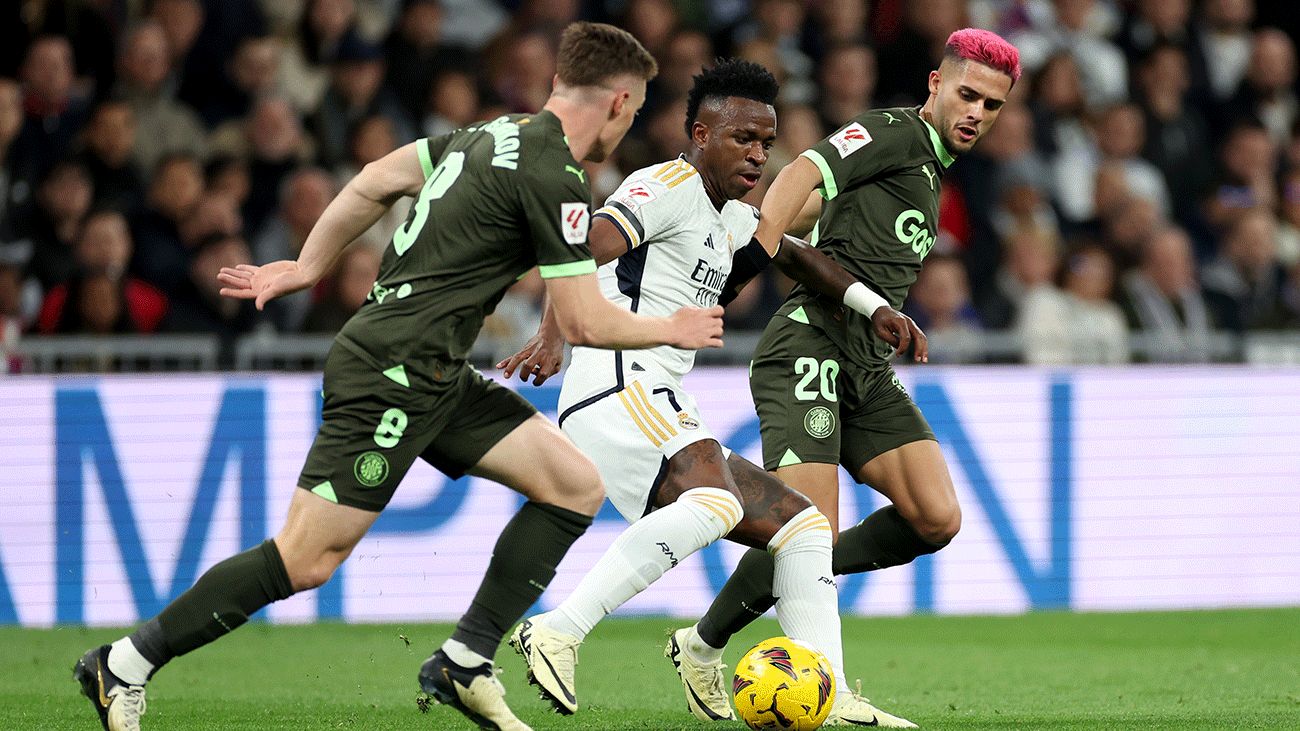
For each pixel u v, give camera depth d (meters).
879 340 15.58
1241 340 28.80
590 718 15.14
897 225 15.45
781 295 30.75
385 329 11.25
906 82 36.44
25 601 25.34
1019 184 33.78
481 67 35.41
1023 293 32.91
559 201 11.17
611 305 11.38
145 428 25.84
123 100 32.25
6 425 25.50
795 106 33.62
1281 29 40.16
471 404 12.08
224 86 33.03
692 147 14.06
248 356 26.88
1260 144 36.78
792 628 13.87
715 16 36.66
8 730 14.01
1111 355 28.55
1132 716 15.10
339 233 12.39
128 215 30.17
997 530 27.19
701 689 15.03
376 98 33.81
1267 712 15.47
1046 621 26.06
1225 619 26.23
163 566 25.67
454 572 26.25
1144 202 33.88
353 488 11.31
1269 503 27.89
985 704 16.45
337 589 25.94
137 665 11.27
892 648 22.70
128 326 28.95
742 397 26.81
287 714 15.21
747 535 13.88
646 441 13.49
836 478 15.23
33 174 30.77
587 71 11.70
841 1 35.78
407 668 19.97
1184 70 37.91
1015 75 15.28
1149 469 27.61
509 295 29.67
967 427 27.20
